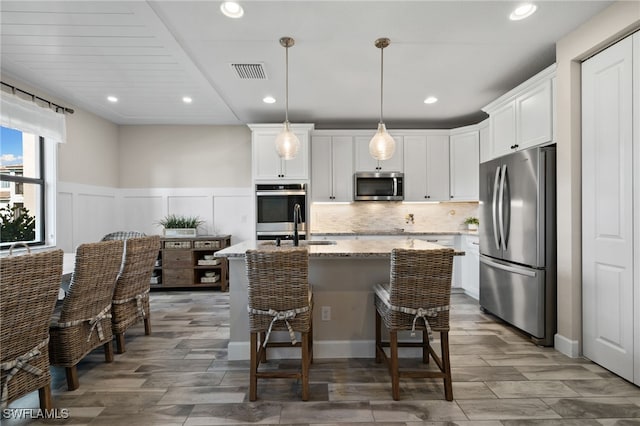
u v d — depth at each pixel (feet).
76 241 13.73
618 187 7.30
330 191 16.20
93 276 7.29
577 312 8.40
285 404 6.54
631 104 6.99
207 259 15.80
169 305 13.46
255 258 6.59
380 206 17.39
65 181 13.14
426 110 14.85
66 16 7.57
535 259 9.14
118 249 7.96
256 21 7.80
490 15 7.59
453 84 11.83
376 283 8.86
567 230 8.48
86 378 7.57
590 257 8.04
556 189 8.93
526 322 9.53
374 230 17.33
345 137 16.25
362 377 7.61
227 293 15.52
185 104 13.88
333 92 12.55
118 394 6.90
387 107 14.38
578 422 5.93
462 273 15.15
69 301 6.93
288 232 15.26
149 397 6.79
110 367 8.12
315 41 8.75
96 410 6.33
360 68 10.46
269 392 7.00
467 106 14.33
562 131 8.61
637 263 6.93
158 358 8.63
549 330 9.09
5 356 5.28
